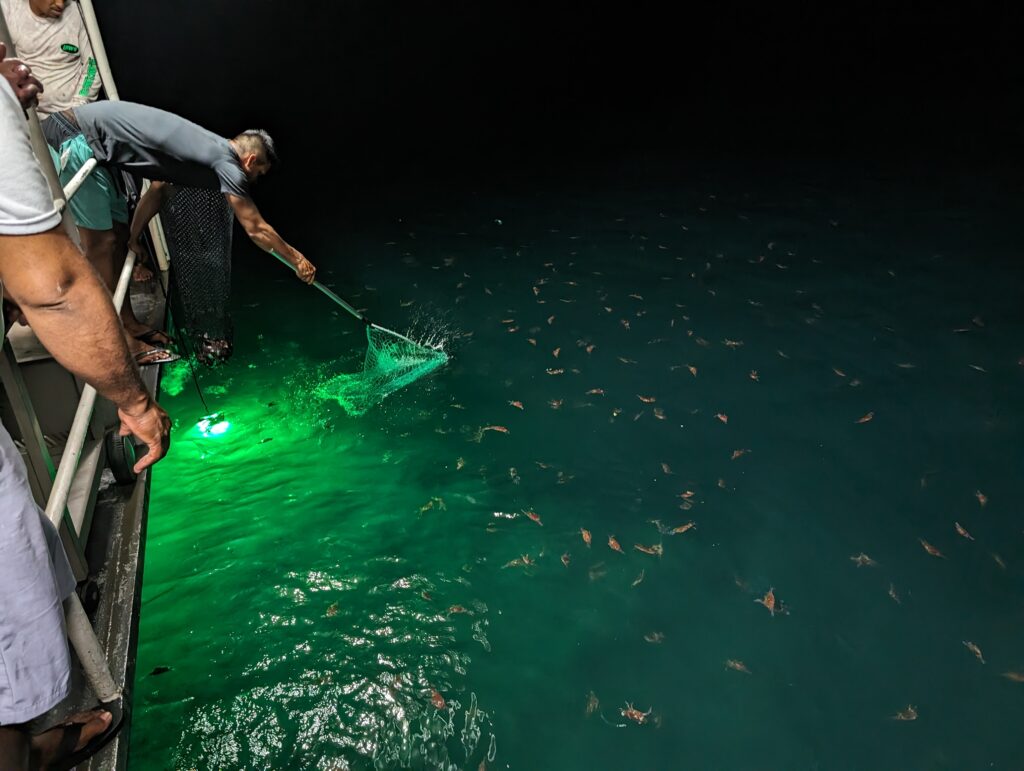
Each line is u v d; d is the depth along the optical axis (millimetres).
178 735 3299
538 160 12648
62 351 1604
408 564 4328
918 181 10664
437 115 15102
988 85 14555
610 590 4176
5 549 1455
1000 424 5477
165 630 3844
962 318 6969
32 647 1546
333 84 16688
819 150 12297
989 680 3604
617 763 3260
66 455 2396
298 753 3271
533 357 6637
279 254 4914
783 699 3539
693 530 4594
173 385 6148
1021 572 4207
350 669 3656
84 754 2133
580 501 4852
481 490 4973
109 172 4555
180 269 5387
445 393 6121
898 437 5387
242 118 14750
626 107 15297
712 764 3252
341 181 11781
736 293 7695
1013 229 8883
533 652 3783
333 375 6406
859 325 6938
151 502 4801
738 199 10477
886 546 4430
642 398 5977
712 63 17453
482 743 3346
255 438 5543
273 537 4520
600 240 9266
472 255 8945
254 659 3693
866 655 3754
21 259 1440
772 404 5836
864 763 3244
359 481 5062
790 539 4504
